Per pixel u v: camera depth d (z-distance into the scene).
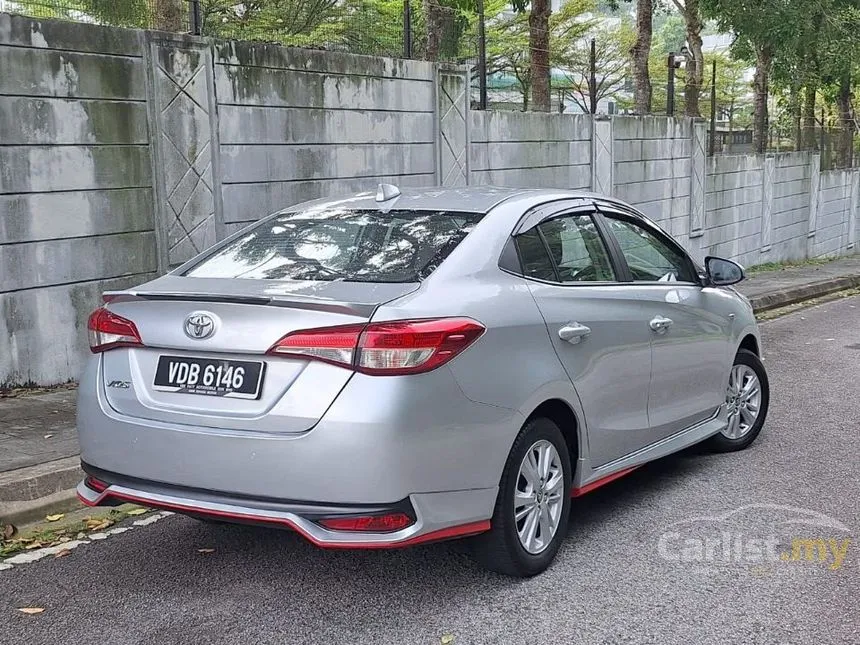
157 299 3.82
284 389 3.52
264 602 3.94
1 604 3.94
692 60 22.67
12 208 7.18
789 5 19.78
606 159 15.19
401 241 4.21
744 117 36.12
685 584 4.14
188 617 3.80
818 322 13.29
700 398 5.69
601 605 3.91
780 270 20.56
